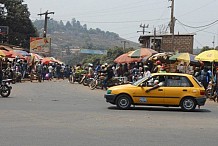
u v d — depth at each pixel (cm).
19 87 3556
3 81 2553
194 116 1811
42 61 5775
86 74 4406
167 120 1633
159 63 3369
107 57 9075
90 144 1066
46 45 7500
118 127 1388
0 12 7294
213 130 1395
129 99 2008
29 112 1745
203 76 2906
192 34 5944
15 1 7469
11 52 4538
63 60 14612
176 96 2012
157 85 2011
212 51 2930
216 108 2259
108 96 2019
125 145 1066
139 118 1661
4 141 1079
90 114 1738
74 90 3503
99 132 1267
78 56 13412
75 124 1427
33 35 8012
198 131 1362
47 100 2392
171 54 3822
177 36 5981
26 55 5331
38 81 4866
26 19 7744
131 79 3719
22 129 1286
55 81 5266
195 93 2017
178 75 2042
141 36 6688
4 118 1535
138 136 1216
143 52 3906
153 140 1155
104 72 3797
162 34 6225
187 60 3403
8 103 2127
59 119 1546
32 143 1061
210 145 1111
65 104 2172
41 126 1358
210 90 2892
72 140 1117
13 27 7475
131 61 4059
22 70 4747
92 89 3722
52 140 1109
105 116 1684
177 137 1223
